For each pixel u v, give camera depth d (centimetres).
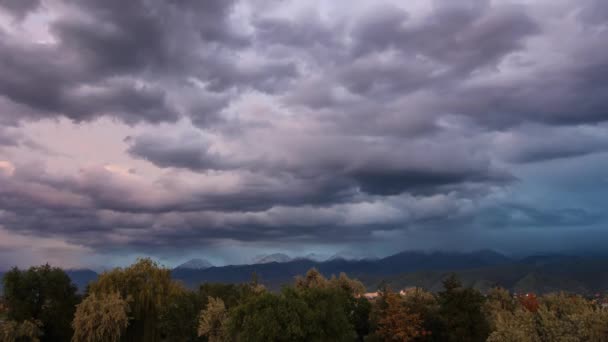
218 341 5872
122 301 6731
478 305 5759
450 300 5878
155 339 7019
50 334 7225
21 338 6631
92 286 7406
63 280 7562
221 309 6028
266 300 5131
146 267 7581
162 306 6919
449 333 5638
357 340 7050
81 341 6494
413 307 6212
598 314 3800
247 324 5100
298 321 4959
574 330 3866
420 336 5881
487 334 5541
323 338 5144
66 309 7381
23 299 7138
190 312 6569
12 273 7112
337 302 5556
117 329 6450
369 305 7381
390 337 5941
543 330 3994
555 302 6431
